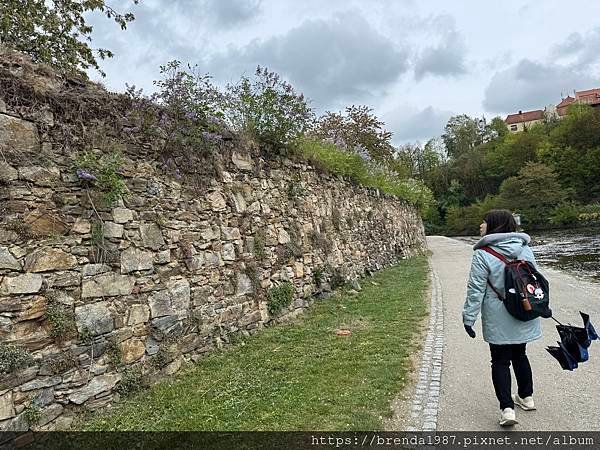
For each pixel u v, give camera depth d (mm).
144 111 5535
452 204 69938
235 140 7531
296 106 8758
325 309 8945
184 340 5625
